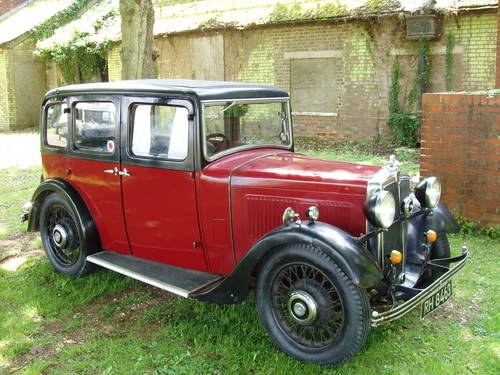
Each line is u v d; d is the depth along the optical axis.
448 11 12.06
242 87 4.50
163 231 4.39
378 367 3.55
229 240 4.08
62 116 5.00
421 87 12.98
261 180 3.89
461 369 3.51
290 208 3.58
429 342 3.85
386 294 3.82
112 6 21.30
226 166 4.07
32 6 23.41
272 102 4.77
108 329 4.18
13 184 9.82
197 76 17.25
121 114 4.44
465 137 5.95
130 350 3.84
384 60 13.63
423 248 4.23
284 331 3.69
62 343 3.98
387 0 13.25
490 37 12.02
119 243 4.77
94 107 4.65
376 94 13.92
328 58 14.60
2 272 5.40
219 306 4.43
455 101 5.96
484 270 5.11
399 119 13.31
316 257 3.37
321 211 3.73
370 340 3.84
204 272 4.35
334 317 3.52
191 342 3.94
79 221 4.83
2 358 3.79
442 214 4.37
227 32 16.27
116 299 4.71
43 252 6.02
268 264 3.61
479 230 6.01
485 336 3.93
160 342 3.96
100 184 4.71
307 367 3.51
